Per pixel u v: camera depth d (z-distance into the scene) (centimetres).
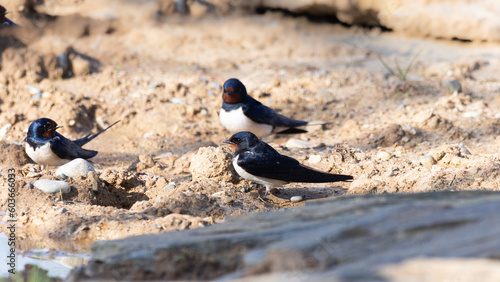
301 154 1291
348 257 508
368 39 2200
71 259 790
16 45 1788
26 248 828
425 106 1561
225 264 599
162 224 838
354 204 686
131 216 909
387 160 1209
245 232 656
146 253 629
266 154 1034
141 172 1182
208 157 1097
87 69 1742
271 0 2380
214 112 1585
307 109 1593
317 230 584
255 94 1664
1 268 752
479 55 1980
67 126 1463
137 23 2186
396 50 2069
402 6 2177
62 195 997
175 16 2289
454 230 512
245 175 1041
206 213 936
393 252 499
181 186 1044
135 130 1508
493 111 1519
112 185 1073
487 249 464
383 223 549
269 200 1050
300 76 1806
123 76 1739
